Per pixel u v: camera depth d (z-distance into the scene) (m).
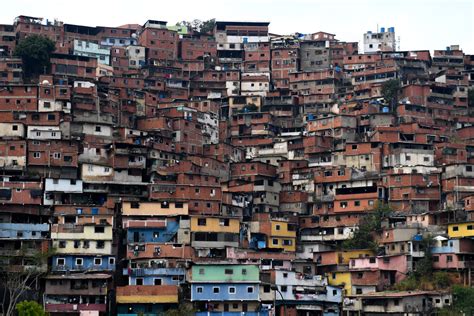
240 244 126.88
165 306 107.25
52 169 132.62
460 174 136.75
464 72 183.88
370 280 116.00
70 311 105.06
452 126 166.38
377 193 136.25
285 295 110.62
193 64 192.50
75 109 150.88
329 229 136.75
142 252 115.69
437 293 109.38
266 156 159.62
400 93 171.50
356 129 160.25
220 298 107.06
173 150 149.88
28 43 171.75
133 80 178.00
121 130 145.62
